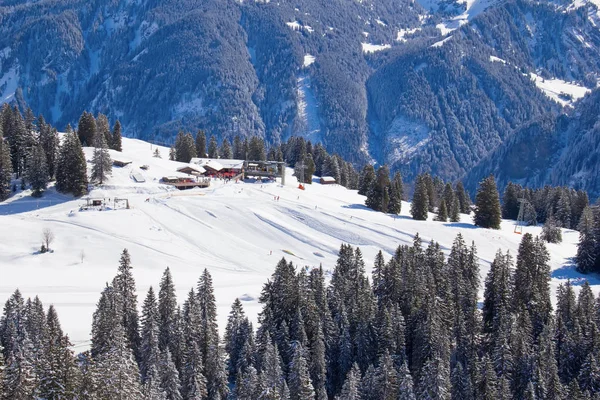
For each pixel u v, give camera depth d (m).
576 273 161.62
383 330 103.94
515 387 102.00
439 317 106.62
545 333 106.94
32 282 124.62
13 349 76.06
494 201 188.25
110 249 144.25
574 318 113.88
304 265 151.62
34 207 169.62
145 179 194.00
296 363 90.69
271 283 108.81
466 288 120.88
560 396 99.25
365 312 107.88
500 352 103.25
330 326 104.31
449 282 120.50
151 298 97.31
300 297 105.69
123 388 72.12
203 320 98.06
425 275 117.12
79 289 122.88
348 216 184.12
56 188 179.88
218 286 130.62
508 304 117.44
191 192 190.00
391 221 185.25
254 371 86.19
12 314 91.12
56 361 68.12
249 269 145.75
